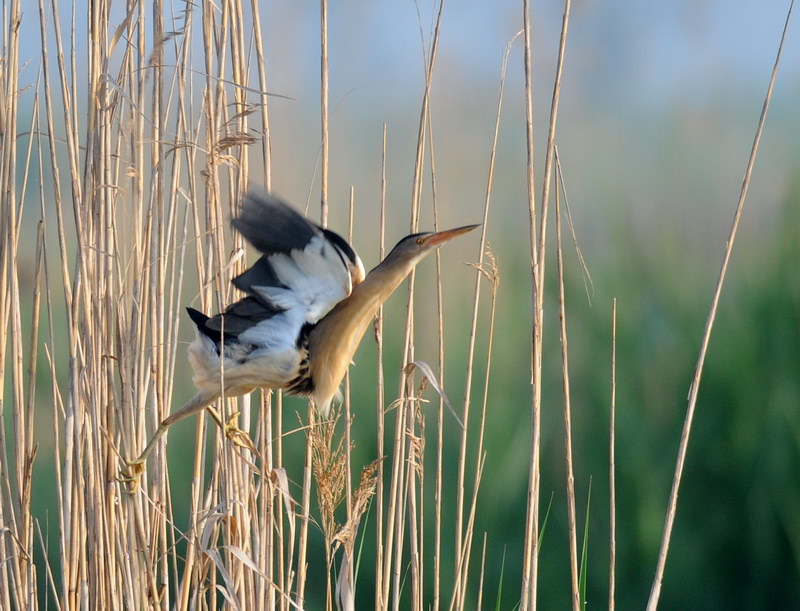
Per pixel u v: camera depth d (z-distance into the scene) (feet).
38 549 53.83
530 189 51.16
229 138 51.19
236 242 51.55
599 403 54.39
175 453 54.08
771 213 63.72
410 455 51.52
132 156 51.31
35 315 51.55
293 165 54.39
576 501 54.24
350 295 51.31
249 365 51.21
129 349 51.26
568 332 54.80
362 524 53.83
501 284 54.95
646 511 54.03
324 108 51.47
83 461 51.37
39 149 51.44
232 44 51.42
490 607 53.83
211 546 51.62
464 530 53.88
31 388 51.55
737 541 54.08
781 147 70.23
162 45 51.21
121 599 51.37
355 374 54.39
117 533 51.31
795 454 54.03
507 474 54.08
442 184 58.54
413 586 51.55
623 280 55.06
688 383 54.44
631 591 53.98
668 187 65.87
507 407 54.34
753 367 54.34
